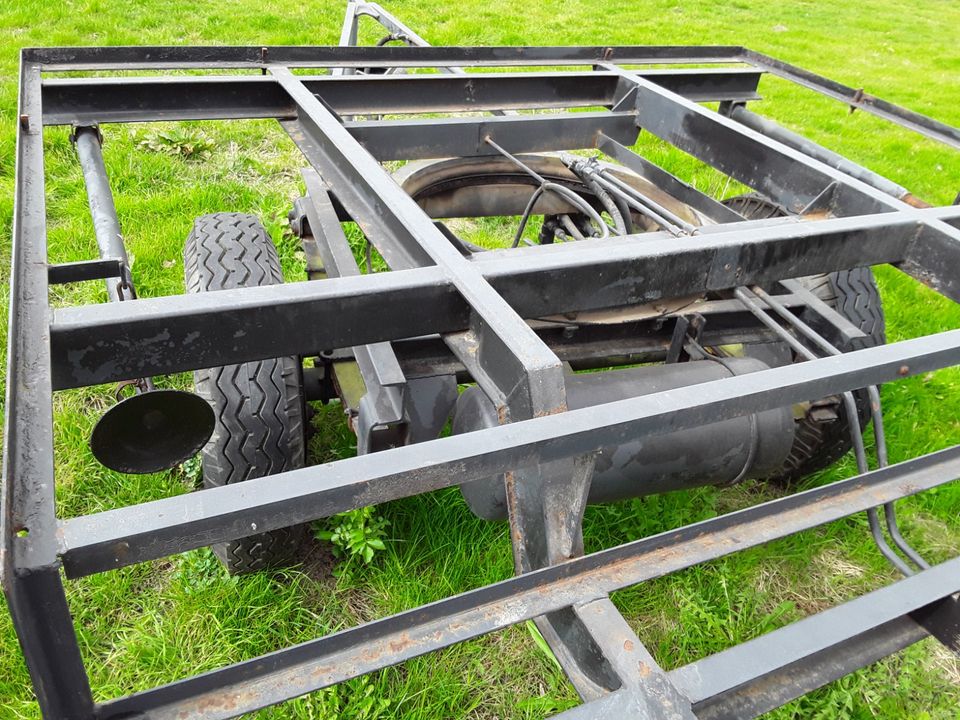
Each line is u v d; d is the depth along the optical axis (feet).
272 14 28.48
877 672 7.71
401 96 8.71
